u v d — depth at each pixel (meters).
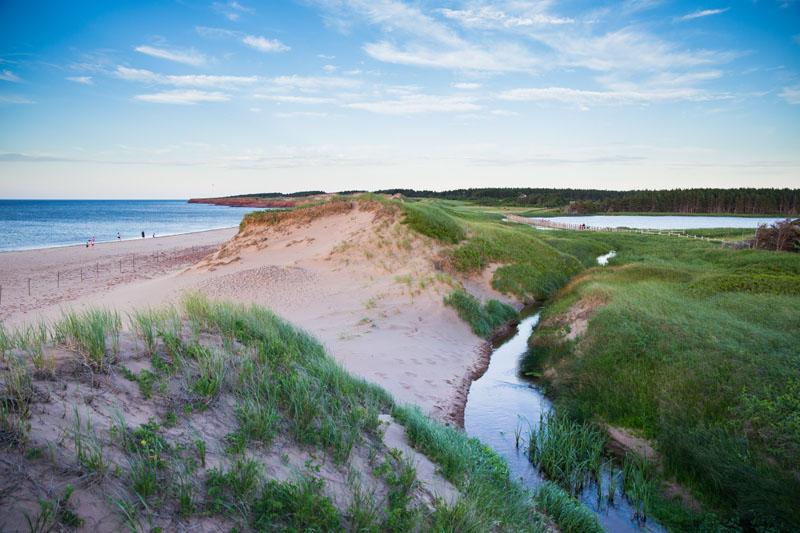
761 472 7.09
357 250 24.31
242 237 28.72
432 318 17.53
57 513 3.26
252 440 5.21
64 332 5.87
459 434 8.43
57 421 4.18
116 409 4.73
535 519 6.20
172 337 6.60
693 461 7.84
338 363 10.48
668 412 9.23
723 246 37.06
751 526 6.59
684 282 21.39
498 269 26.31
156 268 32.38
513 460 8.60
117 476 3.85
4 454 3.56
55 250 42.44
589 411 10.30
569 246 38.41
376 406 7.54
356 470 5.39
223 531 3.83
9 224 86.44
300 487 4.56
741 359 10.62
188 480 4.17
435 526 4.77
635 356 11.78
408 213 27.84
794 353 10.72
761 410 8.41
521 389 12.41
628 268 25.58
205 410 5.39
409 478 5.50
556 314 18.33
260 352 7.35
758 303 15.92
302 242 26.94
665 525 6.88
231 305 9.38
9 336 5.65
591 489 7.80
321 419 6.14
